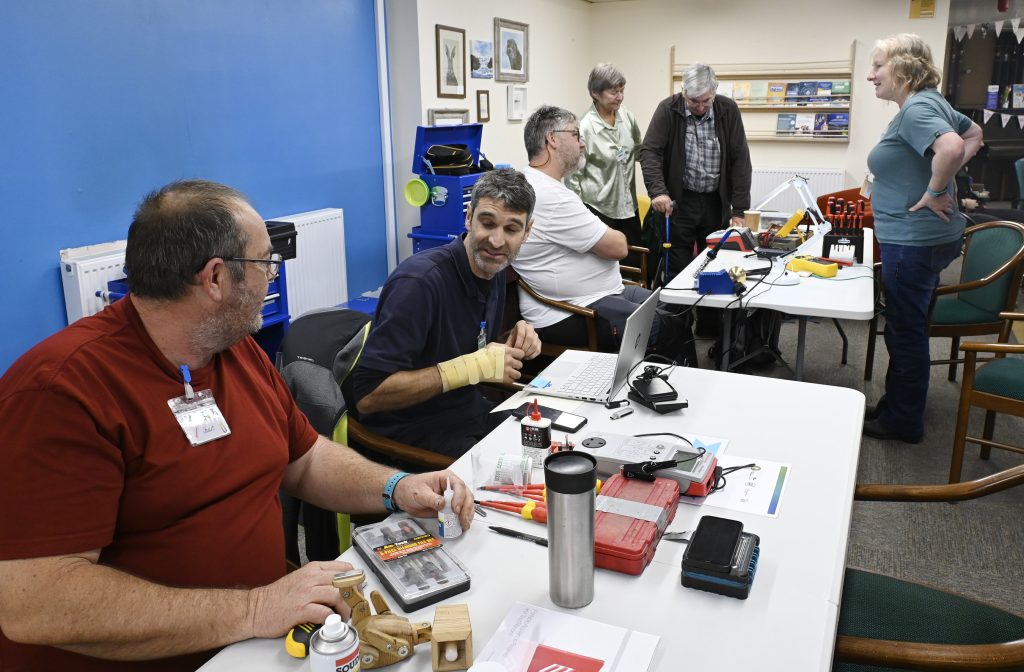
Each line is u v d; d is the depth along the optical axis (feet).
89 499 3.40
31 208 8.87
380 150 14.78
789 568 3.74
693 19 20.71
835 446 5.08
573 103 21.25
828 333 15.31
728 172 14.48
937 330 10.83
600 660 3.08
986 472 9.26
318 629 3.03
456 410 6.57
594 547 3.51
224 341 3.89
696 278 9.80
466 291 6.38
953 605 4.48
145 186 10.19
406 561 3.76
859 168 19.97
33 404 3.32
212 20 10.86
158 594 3.34
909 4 18.74
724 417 5.58
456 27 15.43
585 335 9.89
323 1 12.83
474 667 2.77
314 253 12.84
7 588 3.22
